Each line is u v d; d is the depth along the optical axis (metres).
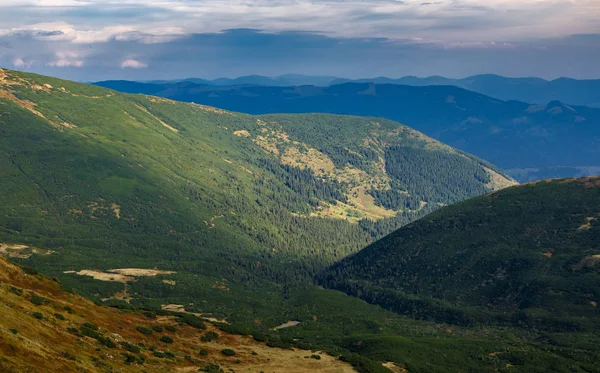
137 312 121.62
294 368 112.50
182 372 92.12
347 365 121.75
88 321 96.94
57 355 72.19
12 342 67.50
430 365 154.12
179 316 128.62
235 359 109.69
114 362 81.81
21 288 96.06
